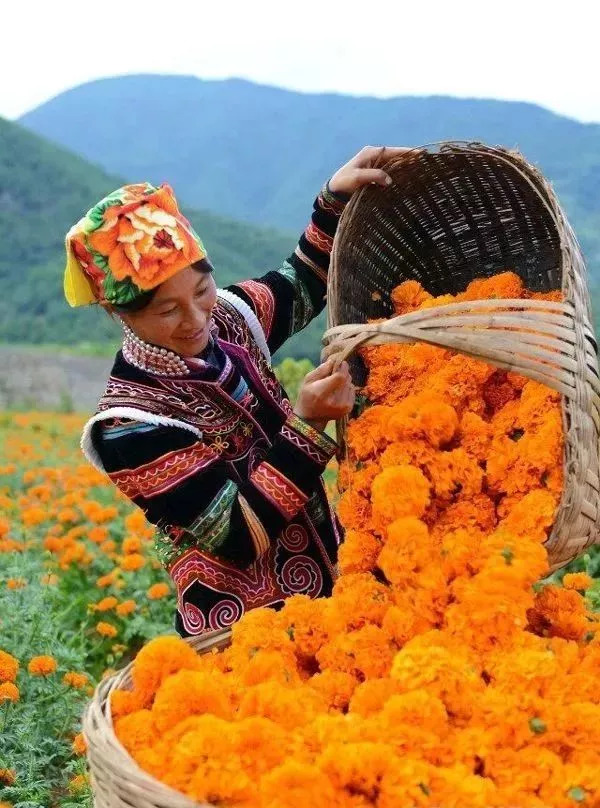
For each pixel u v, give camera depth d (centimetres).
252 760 216
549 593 280
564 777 216
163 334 286
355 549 279
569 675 239
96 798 228
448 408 278
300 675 274
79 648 516
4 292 5144
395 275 355
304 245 348
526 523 260
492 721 224
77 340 4597
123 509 847
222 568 306
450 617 246
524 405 277
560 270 336
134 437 290
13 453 1133
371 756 208
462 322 265
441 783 209
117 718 245
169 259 275
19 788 379
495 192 334
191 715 231
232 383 302
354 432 289
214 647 285
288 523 300
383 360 312
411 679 229
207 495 288
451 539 257
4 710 414
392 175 329
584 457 262
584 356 268
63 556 635
